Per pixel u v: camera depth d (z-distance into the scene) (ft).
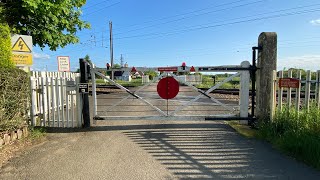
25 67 26.08
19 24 32.30
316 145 14.73
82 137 20.74
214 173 13.51
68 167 14.58
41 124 24.44
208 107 35.40
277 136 18.88
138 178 13.07
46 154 16.75
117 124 25.07
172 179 12.89
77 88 23.57
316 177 12.97
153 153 16.67
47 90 24.21
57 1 32.86
